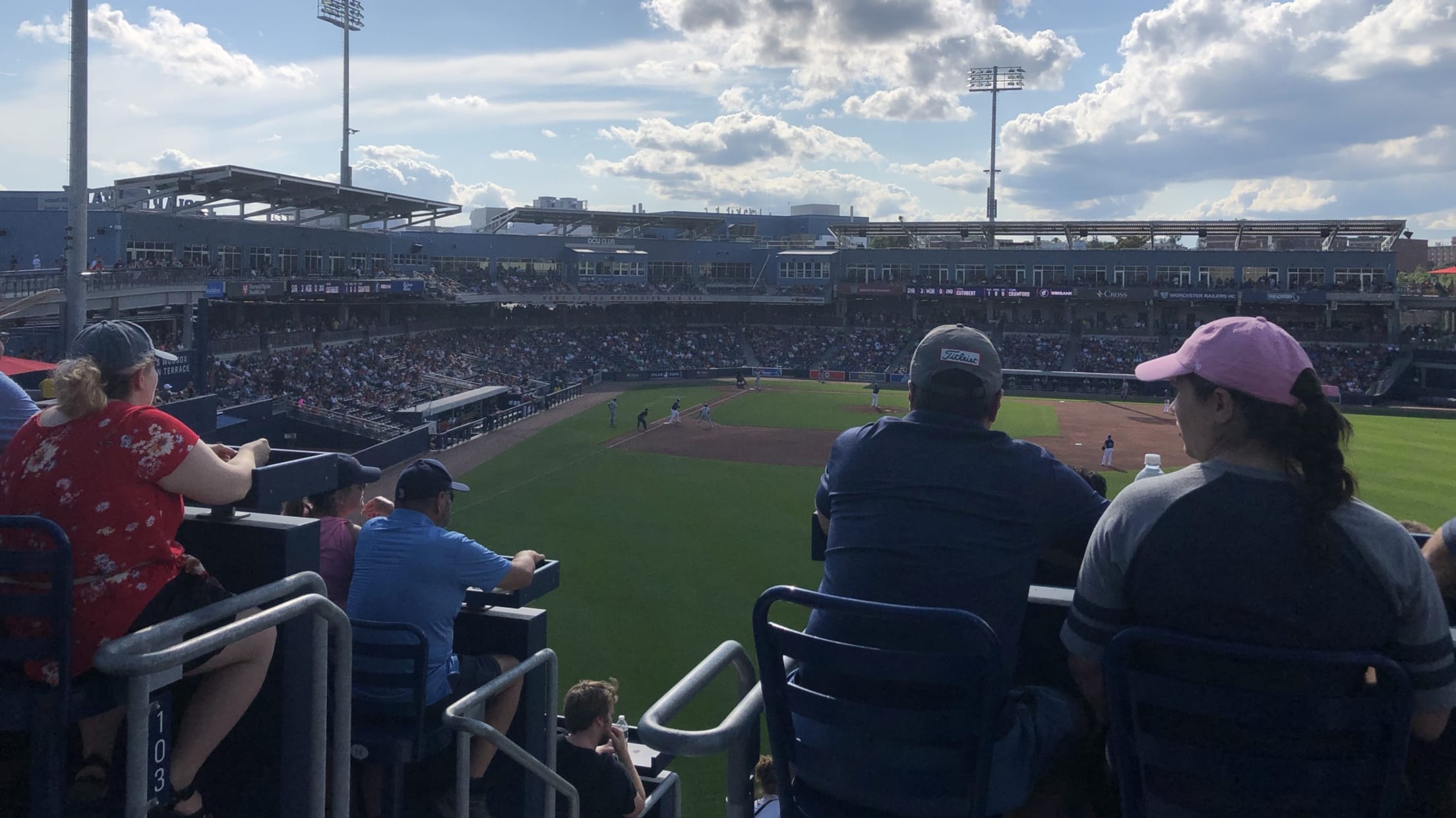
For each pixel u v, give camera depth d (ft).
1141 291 246.88
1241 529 8.12
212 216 175.63
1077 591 9.23
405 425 143.95
